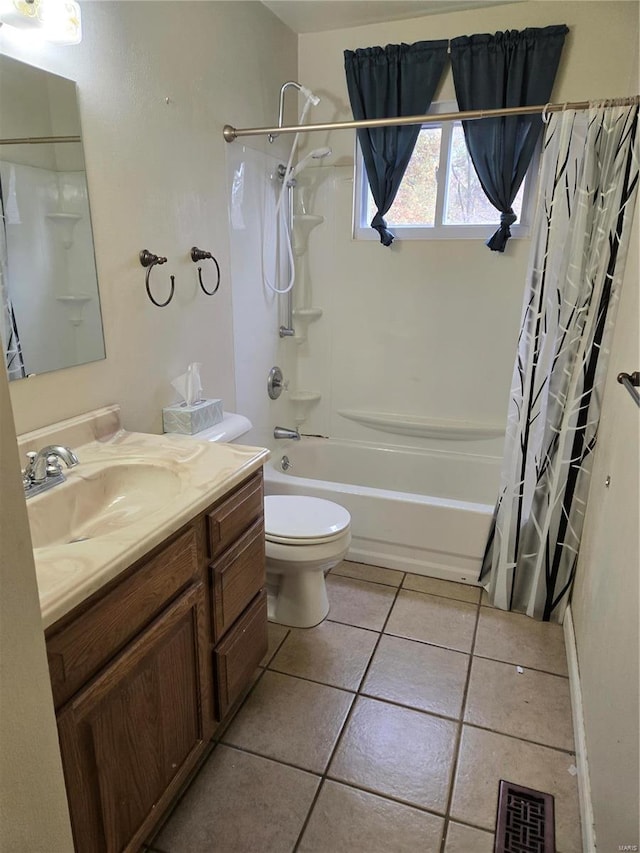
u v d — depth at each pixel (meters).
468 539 2.35
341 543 2.01
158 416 1.94
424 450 3.01
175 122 1.86
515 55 2.35
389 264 2.86
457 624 2.15
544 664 1.94
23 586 0.63
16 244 1.34
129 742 1.13
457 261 2.75
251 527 1.59
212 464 1.48
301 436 3.21
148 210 1.78
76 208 1.50
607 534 1.57
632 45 2.28
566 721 1.70
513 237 2.64
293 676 1.87
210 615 1.42
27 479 1.27
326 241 2.93
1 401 0.58
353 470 3.13
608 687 1.32
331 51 2.67
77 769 0.99
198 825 1.38
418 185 2.74
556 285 1.93
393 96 2.55
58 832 0.72
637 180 1.74
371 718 1.70
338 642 2.04
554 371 1.99
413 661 1.94
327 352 3.10
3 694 0.60
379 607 2.24
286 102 2.66
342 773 1.53
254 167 2.43
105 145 1.58
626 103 1.75
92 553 1.01
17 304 1.36
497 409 2.88
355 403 3.12
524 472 2.11
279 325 2.87
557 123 1.84
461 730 1.67
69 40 1.33
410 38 2.54
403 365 2.98
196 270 2.08
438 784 1.50
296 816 1.41
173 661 1.26
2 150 1.28
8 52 1.27
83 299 1.56
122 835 1.14
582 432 1.99
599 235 1.85
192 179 1.99
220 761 1.56
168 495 1.38
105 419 1.66
